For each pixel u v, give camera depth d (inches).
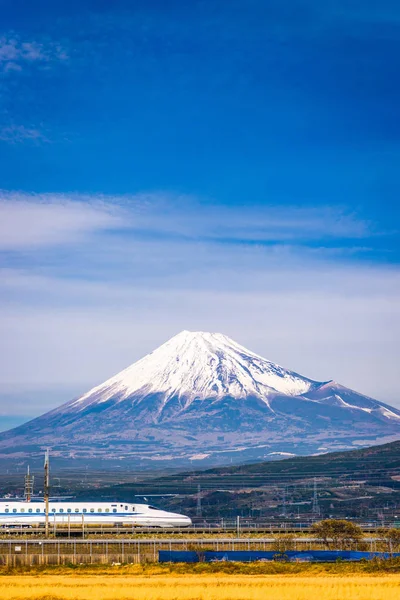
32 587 5201.8
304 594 4699.8
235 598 4611.2
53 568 6653.5
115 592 4891.7
